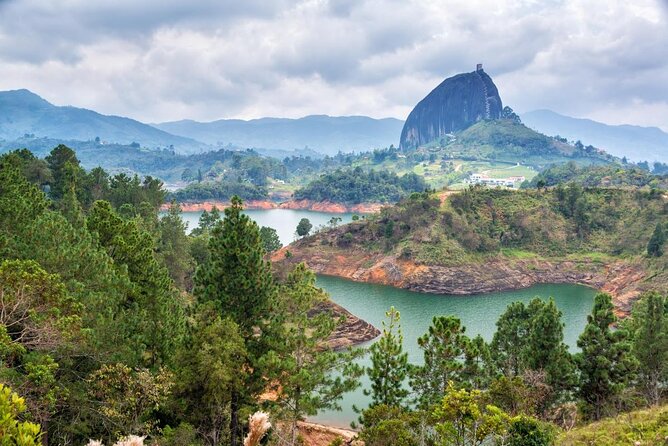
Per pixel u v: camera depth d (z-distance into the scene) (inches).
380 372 1525.6
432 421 1208.2
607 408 1572.3
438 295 5088.6
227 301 1423.5
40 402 911.0
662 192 6412.4
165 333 1439.5
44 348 942.4
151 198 4741.6
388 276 5565.9
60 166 4106.8
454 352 1519.4
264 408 1336.1
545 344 1636.3
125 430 1085.1
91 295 1167.0
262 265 1470.2
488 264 5634.8
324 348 1502.2
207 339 1221.7
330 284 5506.9
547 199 6766.7
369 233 6363.2
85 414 1095.6
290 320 1441.9
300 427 2000.5
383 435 1167.6
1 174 1659.7
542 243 6171.3
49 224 1337.4
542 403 1497.3
